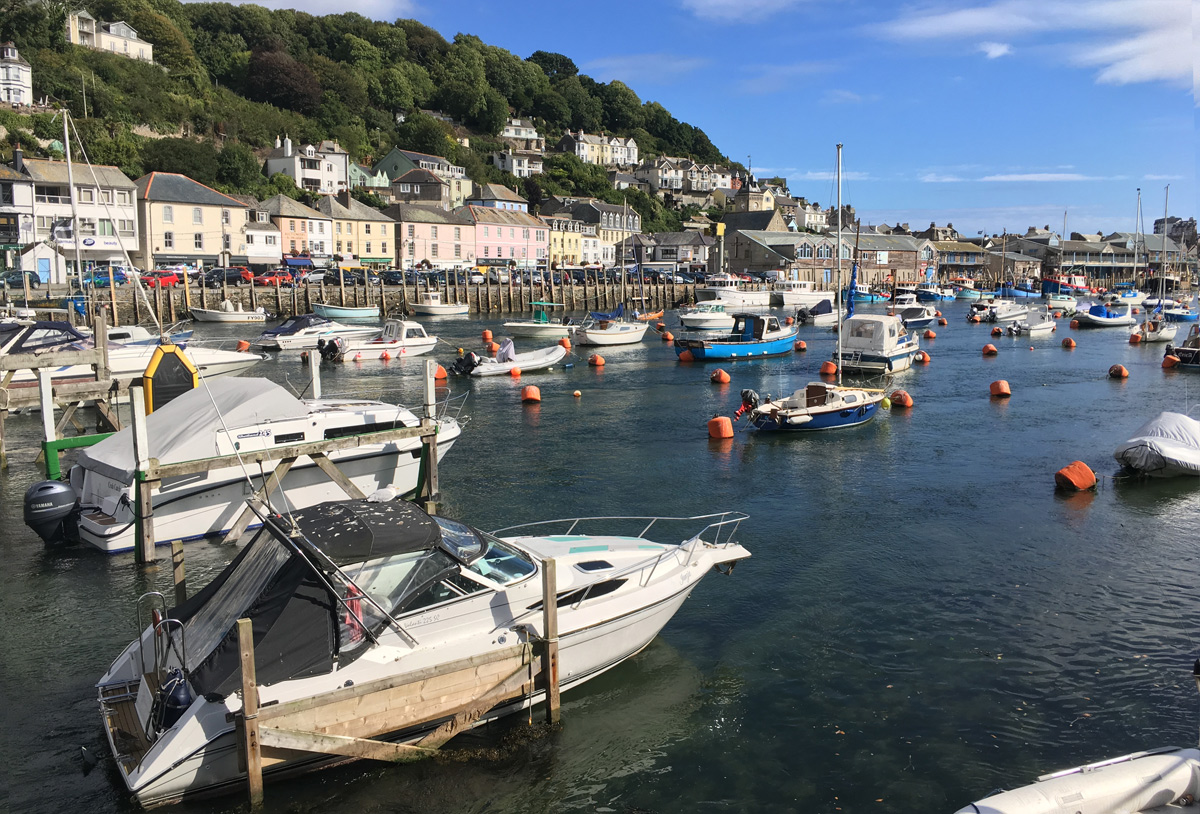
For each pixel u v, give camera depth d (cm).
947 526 1770
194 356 3428
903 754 973
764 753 976
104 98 9269
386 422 1812
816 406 2744
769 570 1526
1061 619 1320
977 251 15138
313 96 12719
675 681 1133
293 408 1684
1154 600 1388
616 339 5328
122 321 5728
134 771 823
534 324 5519
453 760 945
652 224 14775
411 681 903
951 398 3406
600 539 1264
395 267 9625
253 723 813
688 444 2570
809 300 8388
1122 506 1906
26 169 6781
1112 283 14475
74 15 10612
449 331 6162
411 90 15262
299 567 901
